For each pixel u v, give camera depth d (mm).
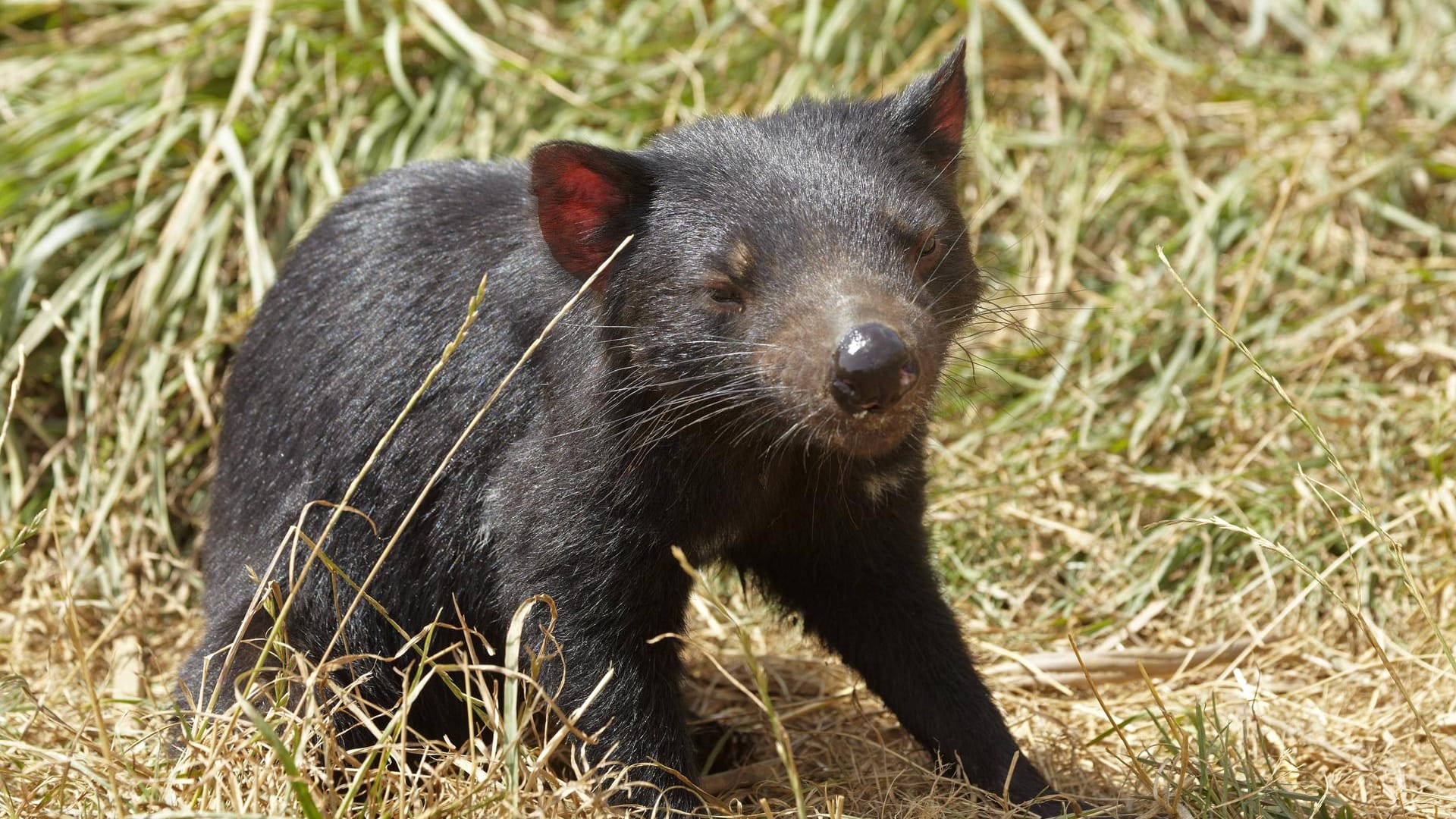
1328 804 7129
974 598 9789
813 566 7895
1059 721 7914
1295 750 7852
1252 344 10992
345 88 12148
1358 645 9102
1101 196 11914
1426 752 7762
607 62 12422
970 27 12586
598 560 6988
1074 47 13148
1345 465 10016
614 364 6898
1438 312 11109
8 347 10656
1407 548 9562
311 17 12508
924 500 7773
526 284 7277
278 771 6422
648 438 6926
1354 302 11109
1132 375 11086
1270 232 10914
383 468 7562
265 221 11383
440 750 7133
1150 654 8930
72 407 10508
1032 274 11602
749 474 7270
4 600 9891
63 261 11164
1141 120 12602
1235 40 13414
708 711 8750
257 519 7898
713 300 6609
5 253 11125
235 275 11242
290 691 6887
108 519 10203
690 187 6812
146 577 10078
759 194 6629
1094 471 10391
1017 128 12523
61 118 11633
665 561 7148
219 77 12172
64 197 11203
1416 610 9117
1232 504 9836
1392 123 12312
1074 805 7172
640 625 7152
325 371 7762
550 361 7102
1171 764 7297
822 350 6078
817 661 9094
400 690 7707
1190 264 11391
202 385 10648
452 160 8367
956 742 7594
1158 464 10484
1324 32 13391
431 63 12539
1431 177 12031
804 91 12219
